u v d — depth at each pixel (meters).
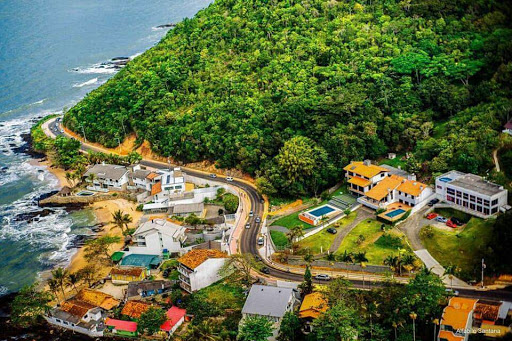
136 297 180.38
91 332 169.38
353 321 142.50
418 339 140.00
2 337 172.00
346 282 162.25
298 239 193.62
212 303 169.00
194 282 178.00
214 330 155.00
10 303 190.50
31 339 170.00
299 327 149.88
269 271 183.00
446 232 183.50
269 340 150.00
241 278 180.12
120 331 166.25
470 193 189.25
